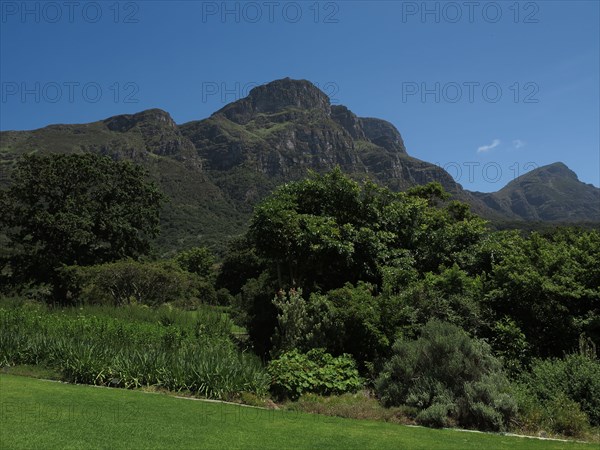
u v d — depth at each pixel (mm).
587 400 8000
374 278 13695
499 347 9836
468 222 15438
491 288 11094
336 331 10812
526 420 7566
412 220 15023
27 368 10375
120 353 10141
